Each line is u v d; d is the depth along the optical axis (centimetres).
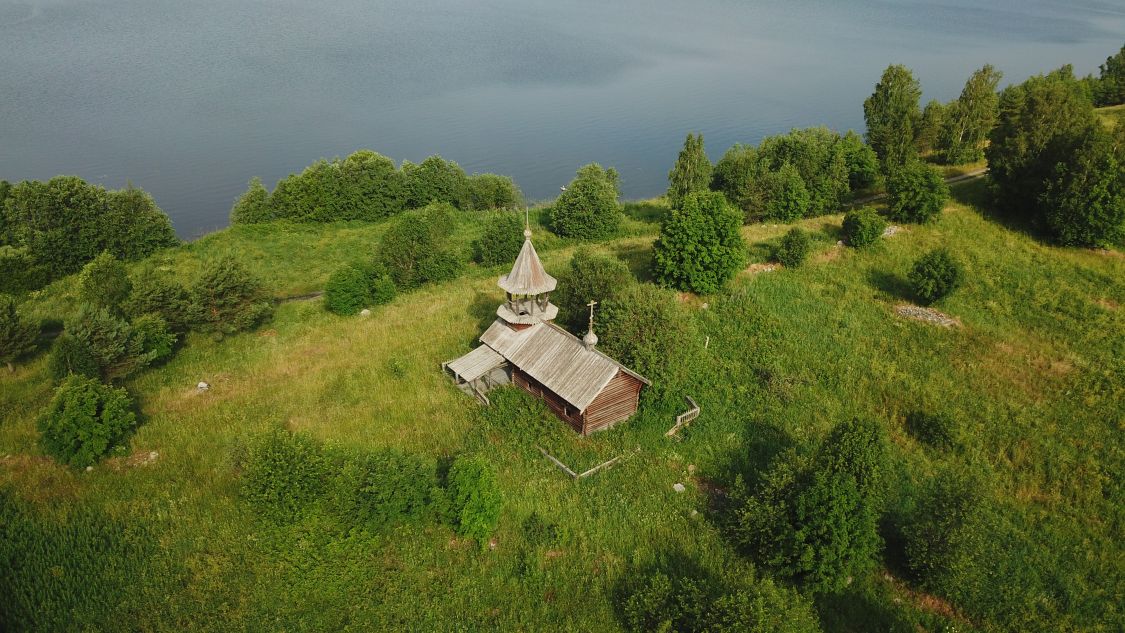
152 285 4447
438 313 4953
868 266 5597
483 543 2762
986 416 3769
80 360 3609
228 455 3166
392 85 18738
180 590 2541
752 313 4816
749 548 2777
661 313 3900
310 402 3822
